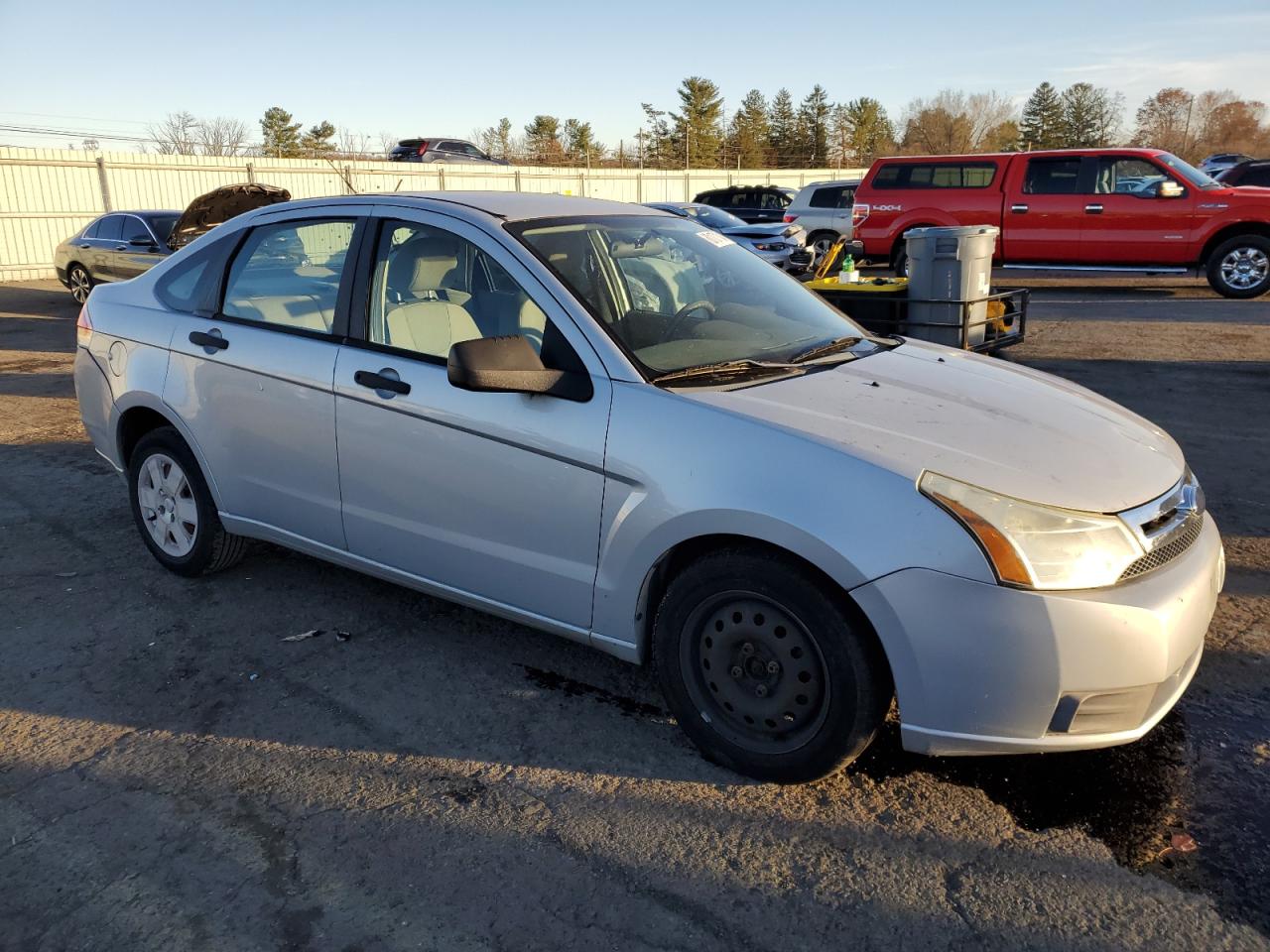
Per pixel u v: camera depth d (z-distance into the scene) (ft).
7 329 44.60
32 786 9.64
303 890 8.19
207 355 13.14
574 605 10.28
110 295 15.14
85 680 11.75
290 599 14.01
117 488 19.48
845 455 8.59
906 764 9.89
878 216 49.39
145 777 9.78
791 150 292.61
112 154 79.51
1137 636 8.13
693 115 259.39
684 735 10.45
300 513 12.60
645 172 122.72
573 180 113.50
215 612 13.60
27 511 18.06
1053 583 8.11
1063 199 45.16
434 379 10.91
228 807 9.29
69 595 14.19
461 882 8.27
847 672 8.68
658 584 10.05
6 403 28.12
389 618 13.39
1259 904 7.86
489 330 10.94
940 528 8.16
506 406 10.31
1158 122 311.88
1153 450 9.83
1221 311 39.99
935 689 8.28
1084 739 8.36
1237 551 15.12
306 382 12.02
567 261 11.00
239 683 11.64
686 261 12.51
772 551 8.94
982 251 24.81
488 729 10.61
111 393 14.57
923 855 8.52
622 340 10.21
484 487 10.60
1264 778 9.48
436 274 11.50
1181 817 8.96
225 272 13.52
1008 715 8.22
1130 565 8.41
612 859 8.54
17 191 74.95
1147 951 7.41
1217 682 11.28
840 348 11.70
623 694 11.35
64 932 7.73
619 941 7.61
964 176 47.55
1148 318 38.78
